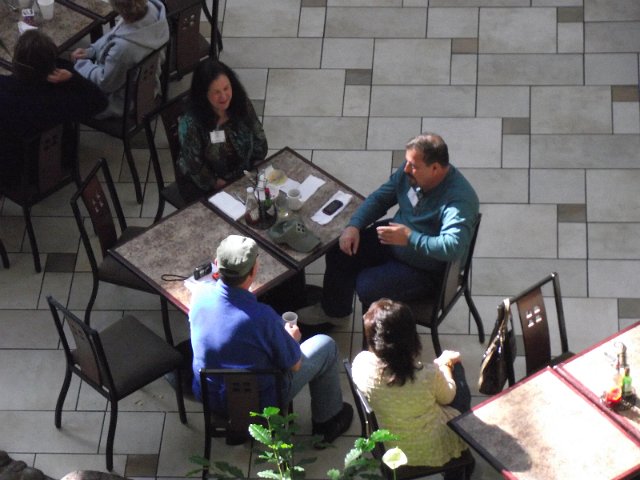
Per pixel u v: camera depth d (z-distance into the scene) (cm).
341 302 873
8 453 825
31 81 885
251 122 888
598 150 1009
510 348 753
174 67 1023
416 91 1066
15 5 1027
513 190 984
